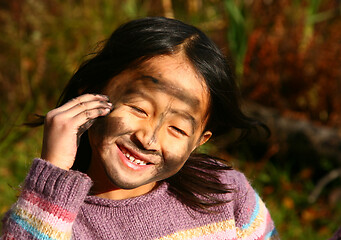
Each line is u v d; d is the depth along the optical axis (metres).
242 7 4.34
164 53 1.31
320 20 4.48
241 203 1.65
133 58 1.31
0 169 3.35
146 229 1.46
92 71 1.40
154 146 1.29
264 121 3.93
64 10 4.21
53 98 4.01
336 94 4.20
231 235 1.55
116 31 1.44
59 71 4.02
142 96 1.28
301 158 3.91
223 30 4.38
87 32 4.05
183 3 4.65
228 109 1.51
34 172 1.29
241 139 1.96
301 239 3.28
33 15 4.11
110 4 4.24
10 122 3.76
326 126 4.16
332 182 3.79
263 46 4.23
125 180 1.31
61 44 4.04
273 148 3.89
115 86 1.32
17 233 1.26
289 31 4.32
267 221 1.73
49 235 1.24
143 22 1.38
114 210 1.44
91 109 1.29
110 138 1.30
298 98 4.27
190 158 1.62
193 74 1.32
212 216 1.55
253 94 4.20
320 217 3.48
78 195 1.28
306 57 4.25
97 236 1.42
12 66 4.11
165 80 1.29
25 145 3.63
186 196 1.53
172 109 1.29
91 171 1.47
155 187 1.54
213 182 1.58
